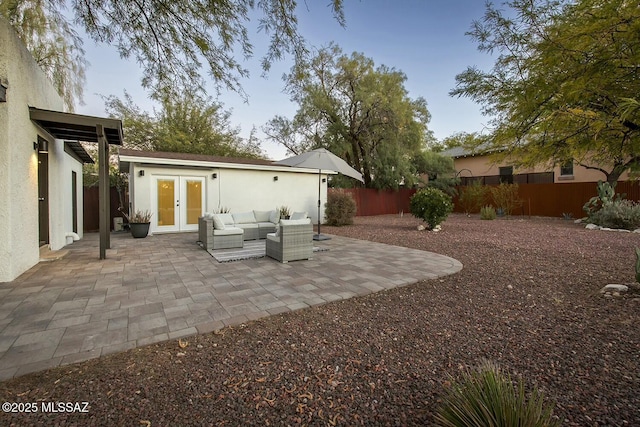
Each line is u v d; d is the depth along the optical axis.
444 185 20.19
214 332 3.06
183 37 4.54
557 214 15.97
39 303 3.79
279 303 3.86
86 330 3.05
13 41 4.77
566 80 2.31
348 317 3.45
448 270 5.50
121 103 19.22
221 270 5.51
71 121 5.84
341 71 17.97
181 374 2.33
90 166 15.69
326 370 2.38
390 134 18.47
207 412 1.91
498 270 5.48
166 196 10.79
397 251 7.39
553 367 2.37
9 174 4.67
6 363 2.44
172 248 7.80
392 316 3.47
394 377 2.28
